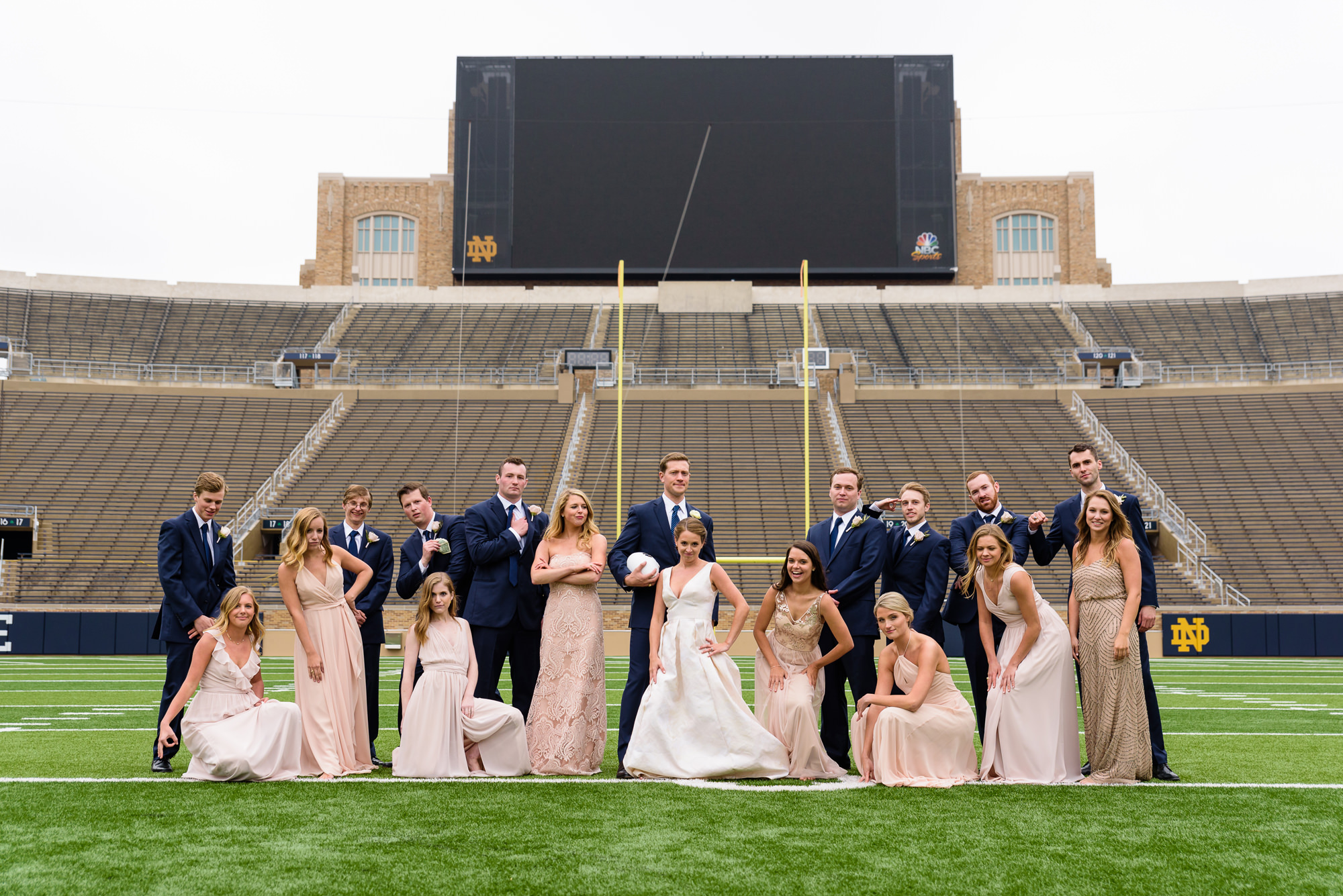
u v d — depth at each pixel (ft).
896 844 10.77
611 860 10.09
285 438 76.02
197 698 15.10
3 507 64.03
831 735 16.78
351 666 16.19
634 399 80.59
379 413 79.20
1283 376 82.33
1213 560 62.08
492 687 16.89
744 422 77.61
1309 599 58.34
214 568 16.70
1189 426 75.77
